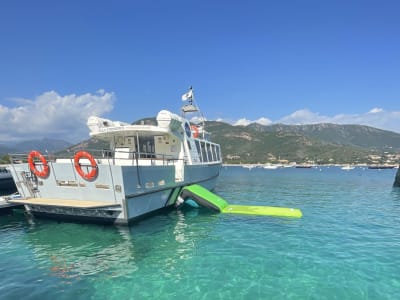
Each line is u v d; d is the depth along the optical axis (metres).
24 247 10.30
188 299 6.59
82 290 7.09
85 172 12.49
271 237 11.44
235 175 67.94
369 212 17.36
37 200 13.23
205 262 8.80
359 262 8.80
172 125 16.17
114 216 12.55
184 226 13.10
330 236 11.66
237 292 6.90
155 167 14.06
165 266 8.52
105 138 17.88
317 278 7.66
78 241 10.91
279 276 7.77
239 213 15.99
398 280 7.57
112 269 8.34
